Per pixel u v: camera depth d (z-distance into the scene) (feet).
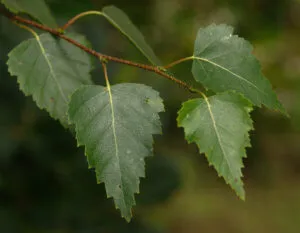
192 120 1.36
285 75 3.85
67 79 1.49
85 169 2.85
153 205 3.12
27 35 2.78
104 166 1.36
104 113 1.37
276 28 2.90
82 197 2.88
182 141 5.57
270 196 6.50
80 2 1.83
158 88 4.17
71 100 1.38
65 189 2.85
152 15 3.04
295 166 6.70
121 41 3.22
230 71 1.42
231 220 5.95
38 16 1.59
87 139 1.36
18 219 2.78
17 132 2.77
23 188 2.80
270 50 3.30
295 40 3.73
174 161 3.18
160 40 3.25
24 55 1.49
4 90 2.73
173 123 5.26
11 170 2.76
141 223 3.11
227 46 1.43
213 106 1.37
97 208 2.94
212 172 6.44
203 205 5.91
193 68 1.42
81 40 1.52
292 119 5.32
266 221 6.01
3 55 2.74
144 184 3.04
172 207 5.74
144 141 1.37
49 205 2.83
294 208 6.21
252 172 6.82
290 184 6.71
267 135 6.05
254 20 2.87
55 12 1.84
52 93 1.48
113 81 2.90
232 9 2.89
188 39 3.26
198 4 3.10
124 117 1.37
